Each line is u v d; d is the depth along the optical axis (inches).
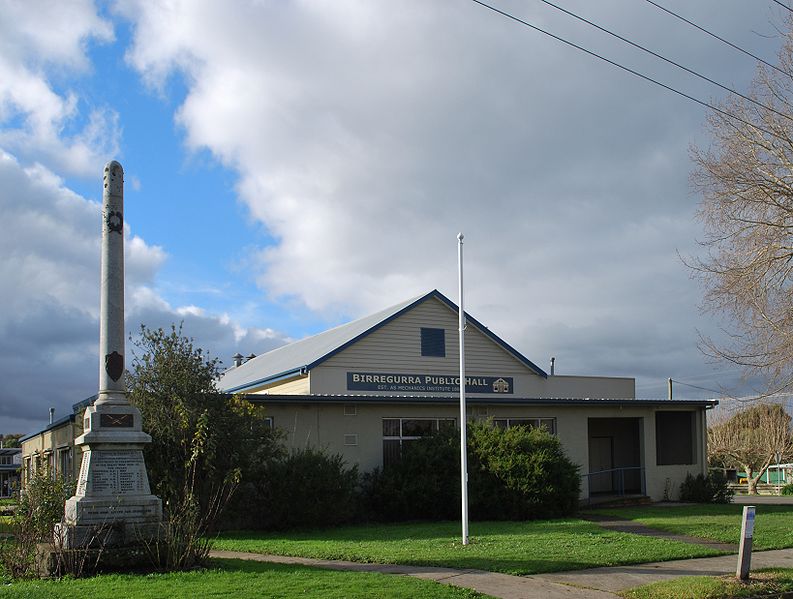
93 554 461.1
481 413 1029.8
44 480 582.6
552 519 848.3
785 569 521.0
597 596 430.9
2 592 389.4
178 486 698.8
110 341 526.9
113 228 539.8
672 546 610.2
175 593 390.0
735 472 2363.4
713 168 903.1
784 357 847.1
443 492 874.1
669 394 1781.5
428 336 1191.6
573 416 1093.1
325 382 1100.5
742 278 869.2
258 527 782.5
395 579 446.9
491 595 424.8
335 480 799.1
